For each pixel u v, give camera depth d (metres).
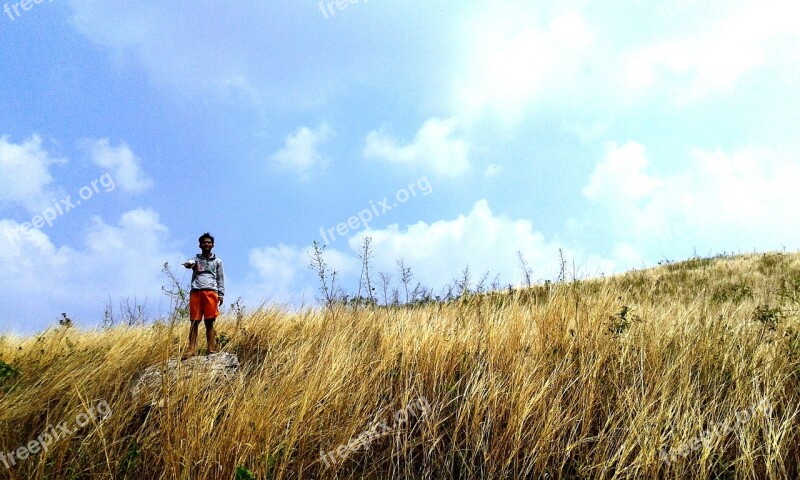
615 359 3.78
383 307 6.57
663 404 2.98
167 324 5.33
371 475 3.07
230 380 3.84
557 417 3.05
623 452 2.72
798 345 3.97
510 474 2.92
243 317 6.96
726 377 3.65
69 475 2.83
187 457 2.66
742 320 4.99
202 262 5.76
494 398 3.25
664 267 18.03
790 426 2.92
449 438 3.29
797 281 6.23
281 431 3.03
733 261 16.77
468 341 4.29
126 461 2.89
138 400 3.45
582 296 5.10
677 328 4.48
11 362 5.36
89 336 6.62
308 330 6.00
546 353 3.95
